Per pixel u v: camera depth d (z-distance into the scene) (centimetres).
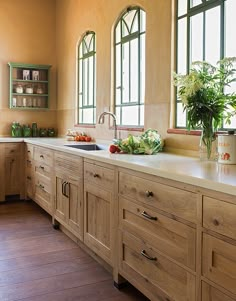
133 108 352
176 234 179
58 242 330
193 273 167
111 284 249
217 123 227
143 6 320
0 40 514
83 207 295
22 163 485
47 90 547
